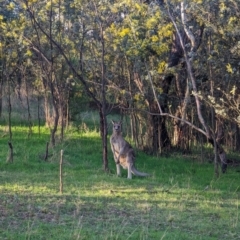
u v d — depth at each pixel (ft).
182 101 58.18
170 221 31.76
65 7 51.80
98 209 33.65
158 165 52.85
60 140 59.67
